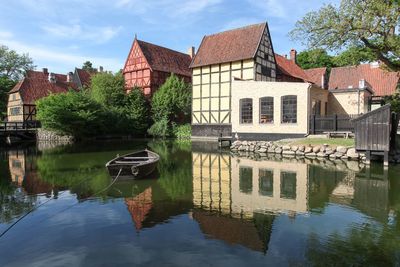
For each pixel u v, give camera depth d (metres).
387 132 13.73
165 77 41.47
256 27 29.48
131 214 7.73
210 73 30.12
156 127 37.28
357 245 5.80
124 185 11.02
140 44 41.03
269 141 21.70
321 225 6.84
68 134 33.97
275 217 7.41
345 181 11.30
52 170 14.55
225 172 13.48
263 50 28.83
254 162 16.33
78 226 6.95
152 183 11.30
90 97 36.38
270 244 5.88
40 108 33.94
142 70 40.62
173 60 43.94
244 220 7.21
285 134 22.28
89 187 10.82
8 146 28.52
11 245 6.01
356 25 15.05
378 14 14.53
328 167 14.27
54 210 8.19
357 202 8.64
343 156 16.67
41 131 35.72
